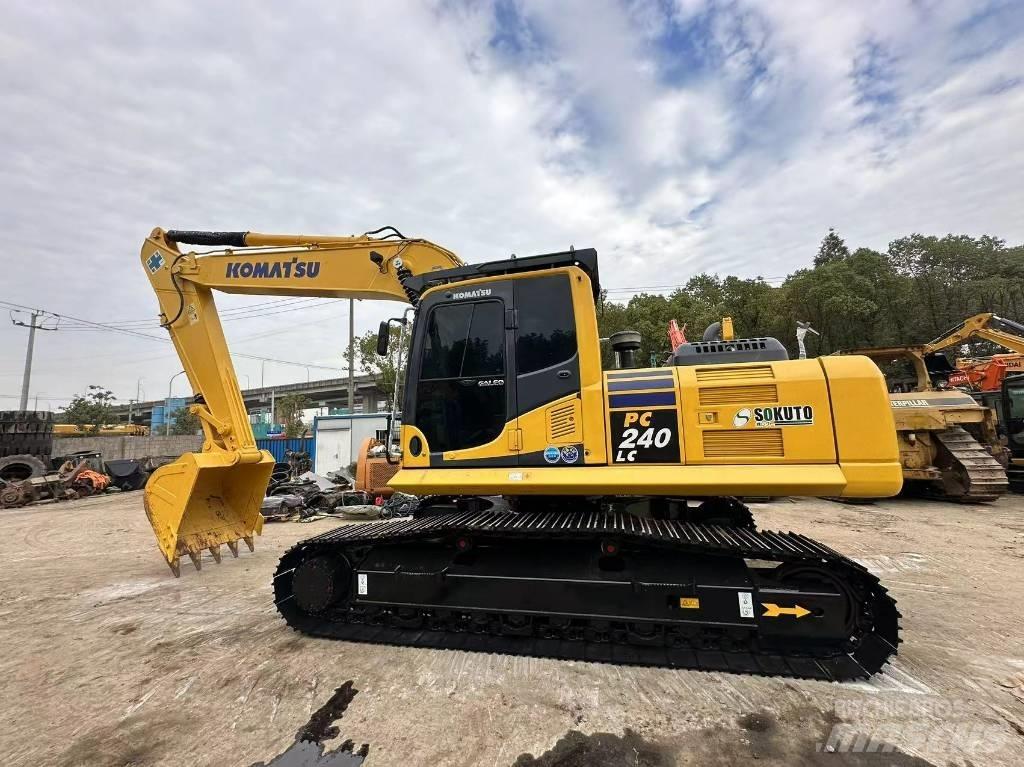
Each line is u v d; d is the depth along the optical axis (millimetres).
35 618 4605
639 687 3221
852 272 28625
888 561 6082
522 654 3607
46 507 12773
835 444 3402
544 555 3783
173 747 2689
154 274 6180
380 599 3986
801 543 3500
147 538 8469
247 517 6359
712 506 4723
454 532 3660
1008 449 12336
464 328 4125
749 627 3316
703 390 3617
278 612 4652
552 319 3947
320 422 19438
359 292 5438
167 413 50375
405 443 4102
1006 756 2537
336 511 10719
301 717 2949
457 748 2645
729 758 2547
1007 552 6480
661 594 3461
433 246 5184
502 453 3854
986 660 3559
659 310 27234
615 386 3752
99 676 3486
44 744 2729
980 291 33812
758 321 29531
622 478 3582
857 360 3547
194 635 4168
